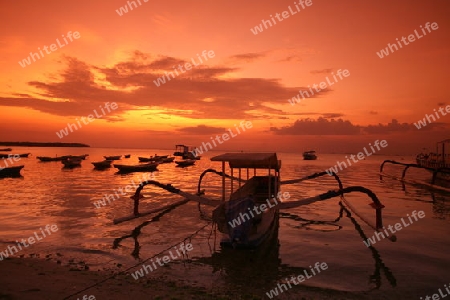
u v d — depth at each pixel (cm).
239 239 935
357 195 2286
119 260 963
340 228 1383
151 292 720
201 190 2445
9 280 740
